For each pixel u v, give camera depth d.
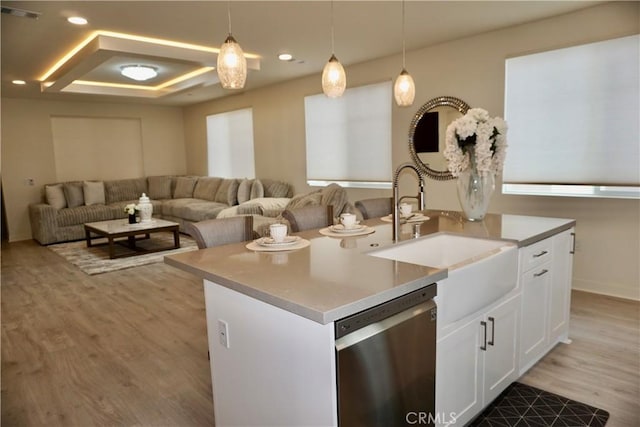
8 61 4.90
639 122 3.49
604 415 2.08
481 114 2.64
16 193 7.32
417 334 1.50
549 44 3.91
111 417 2.18
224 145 8.16
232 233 2.37
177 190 8.52
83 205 7.43
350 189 5.94
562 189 4.06
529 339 2.39
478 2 3.44
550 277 2.56
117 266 5.24
